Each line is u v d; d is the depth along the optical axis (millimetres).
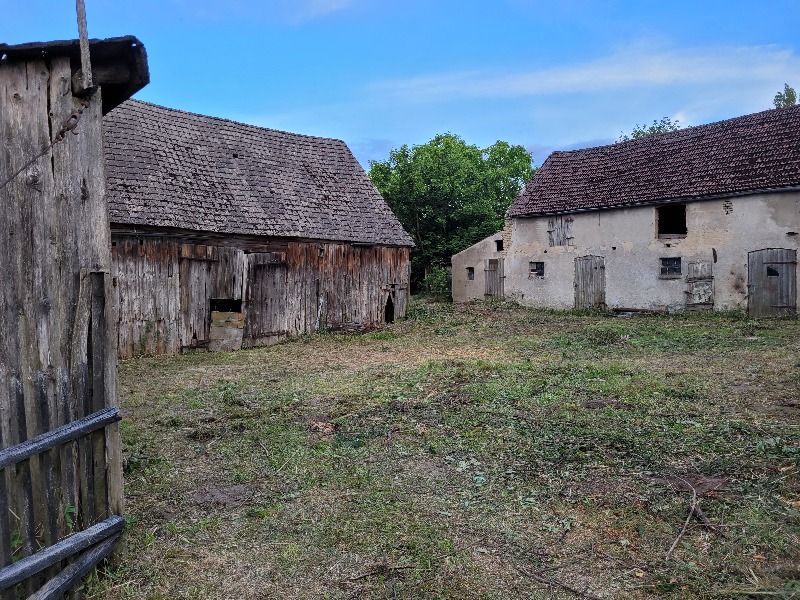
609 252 22125
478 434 6781
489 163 38594
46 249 3607
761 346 12711
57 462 3467
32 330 3535
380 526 4562
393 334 17234
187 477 5625
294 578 3871
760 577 3764
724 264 19547
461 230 32656
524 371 10547
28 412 3498
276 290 16297
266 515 4773
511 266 25109
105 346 3871
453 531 4477
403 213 33219
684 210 22375
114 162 14305
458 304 25516
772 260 18594
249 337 15594
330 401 8617
